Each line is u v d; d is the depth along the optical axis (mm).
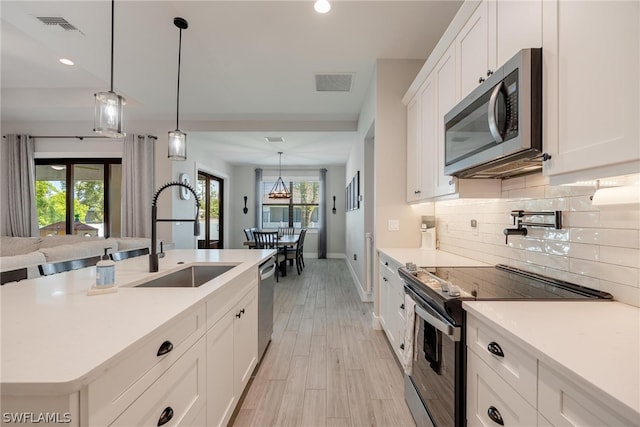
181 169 4977
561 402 697
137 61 2941
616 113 818
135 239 3996
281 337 2881
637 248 1057
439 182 2107
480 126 1406
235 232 8086
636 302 1064
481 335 1052
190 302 1126
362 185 4188
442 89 2059
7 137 4613
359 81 3400
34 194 4738
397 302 2205
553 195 1456
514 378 870
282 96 3811
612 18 830
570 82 973
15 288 1338
